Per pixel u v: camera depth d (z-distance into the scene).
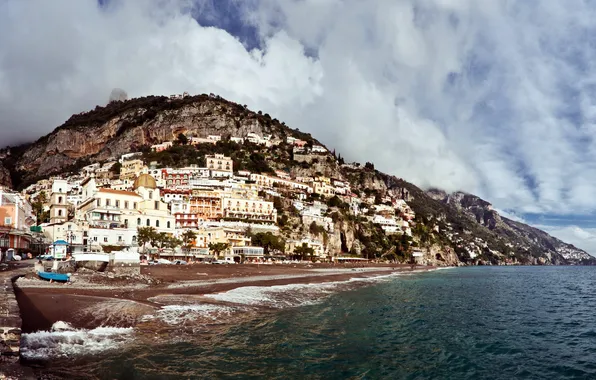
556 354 33.00
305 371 26.42
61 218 133.88
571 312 56.44
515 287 101.50
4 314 24.19
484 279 135.12
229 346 30.95
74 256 61.38
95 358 25.62
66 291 44.78
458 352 32.78
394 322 44.44
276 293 63.50
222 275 84.75
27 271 54.38
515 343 36.44
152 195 130.00
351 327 40.62
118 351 27.34
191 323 37.00
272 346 31.77
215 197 176.38
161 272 78.00
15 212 97.06
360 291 77.25
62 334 29.83
